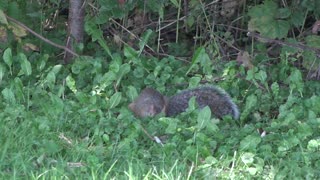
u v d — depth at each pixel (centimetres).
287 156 830
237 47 1266
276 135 871
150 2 1095
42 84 1012
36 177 760
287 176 791
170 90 1062
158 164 815
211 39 1219
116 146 846
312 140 830
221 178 786
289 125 902
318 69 1162
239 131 898
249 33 1148
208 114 873
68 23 1162
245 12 1277
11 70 1061
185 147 845
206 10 1259
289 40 1170
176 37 1264
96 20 1089
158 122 910
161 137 885
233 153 840
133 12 1240
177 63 1133
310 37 1173
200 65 1141
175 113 979
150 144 869
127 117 901
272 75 1134
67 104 942
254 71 1074
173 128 873
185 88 1070
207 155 823
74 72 1066
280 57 1188
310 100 977
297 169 793
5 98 947
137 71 1080
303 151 830
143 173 787
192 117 923
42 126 871
